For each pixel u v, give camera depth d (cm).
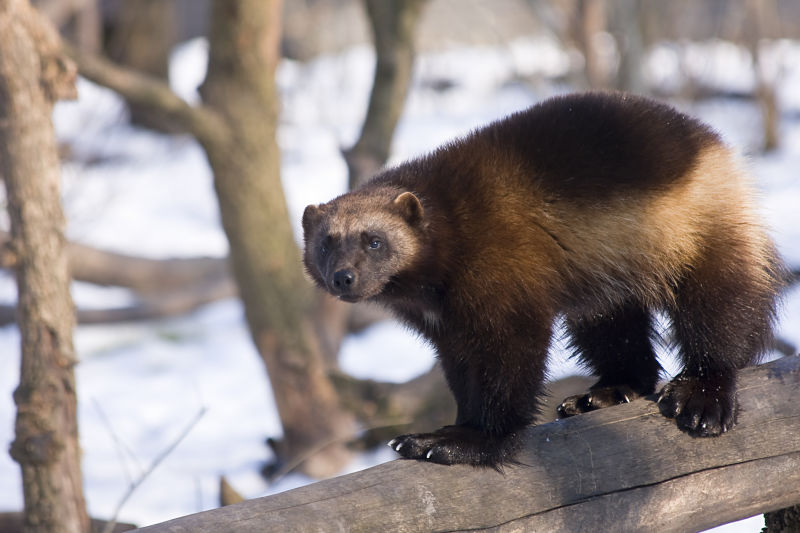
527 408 636
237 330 1802
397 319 757
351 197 707
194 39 4012
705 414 591
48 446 674
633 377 750
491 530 554
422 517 539
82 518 696
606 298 688
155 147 2856
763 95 2614
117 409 1442
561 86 2788
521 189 658
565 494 568
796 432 603
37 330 686
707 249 663
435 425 1239
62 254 696
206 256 2005
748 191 696
